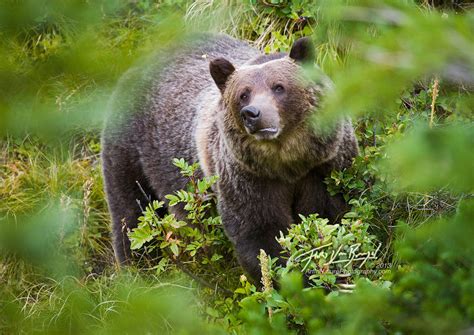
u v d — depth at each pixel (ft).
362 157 34.09
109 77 17.12
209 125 37.68
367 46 12.30
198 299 35.91
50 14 16.72
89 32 17.04
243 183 34.81
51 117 16.75
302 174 34.45
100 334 18.93
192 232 35.81
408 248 15.71
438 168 11.38
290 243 29.19
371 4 12.05
